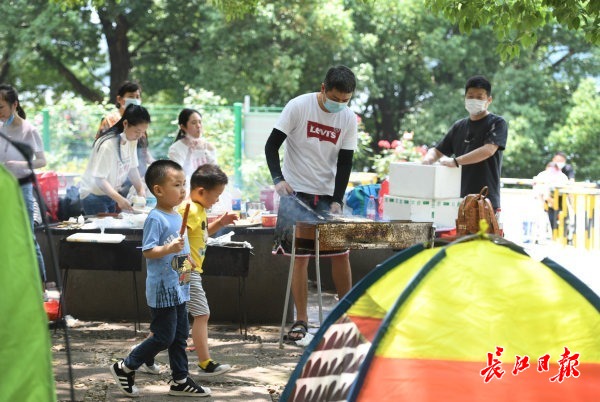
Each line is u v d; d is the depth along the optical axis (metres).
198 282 7.20
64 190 11.62
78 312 9.20
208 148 10.35
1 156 7.80
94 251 8.52
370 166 32.44
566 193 18.64
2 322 4.10
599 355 4.75
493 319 4.77
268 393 6.73
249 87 28.77
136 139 9.62
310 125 8.34
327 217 8.17
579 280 4.88
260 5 27.47
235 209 10.06
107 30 31.11
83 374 7.09
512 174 31.09
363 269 10.73
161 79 31.81
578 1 8.69
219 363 7.46
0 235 4.13
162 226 6.39
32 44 28.77
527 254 5.02
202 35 28.95
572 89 32.88
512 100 30.44
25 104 33.09
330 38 28.66
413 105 33.84
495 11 9.16
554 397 4.68
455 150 9.71
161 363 7.57
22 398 4.10
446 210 9.30
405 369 4.70
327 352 5.24
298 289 8.46
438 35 30.19
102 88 34.16
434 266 4.88
